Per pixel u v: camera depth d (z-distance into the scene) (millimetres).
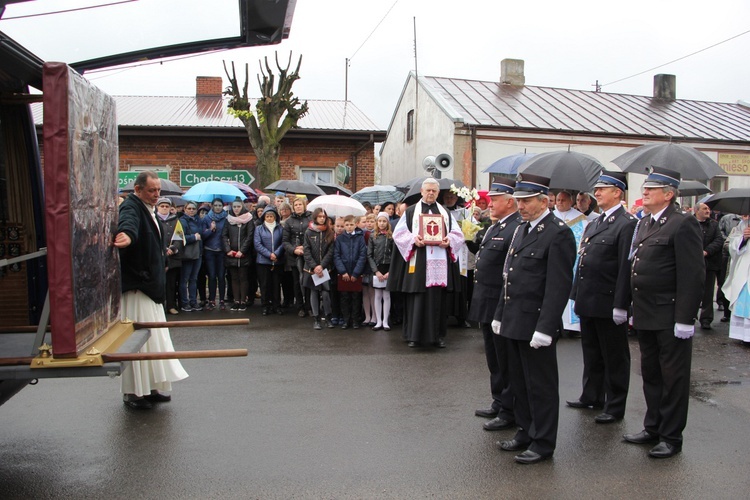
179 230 9914
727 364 7430
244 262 10414
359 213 9859
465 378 6551
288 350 7754
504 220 5391
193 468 4309
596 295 5332
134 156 17641
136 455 4527
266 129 14531
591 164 7043
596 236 5441
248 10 4547
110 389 6047
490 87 21141
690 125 19984
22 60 3979
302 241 9977
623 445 4793
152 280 5273
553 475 4242
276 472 4254
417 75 20359
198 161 17797
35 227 4758
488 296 5266
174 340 8266
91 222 3896
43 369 3529
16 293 4754
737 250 8773
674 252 4578
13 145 4676
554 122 18172
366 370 6844
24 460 4441
